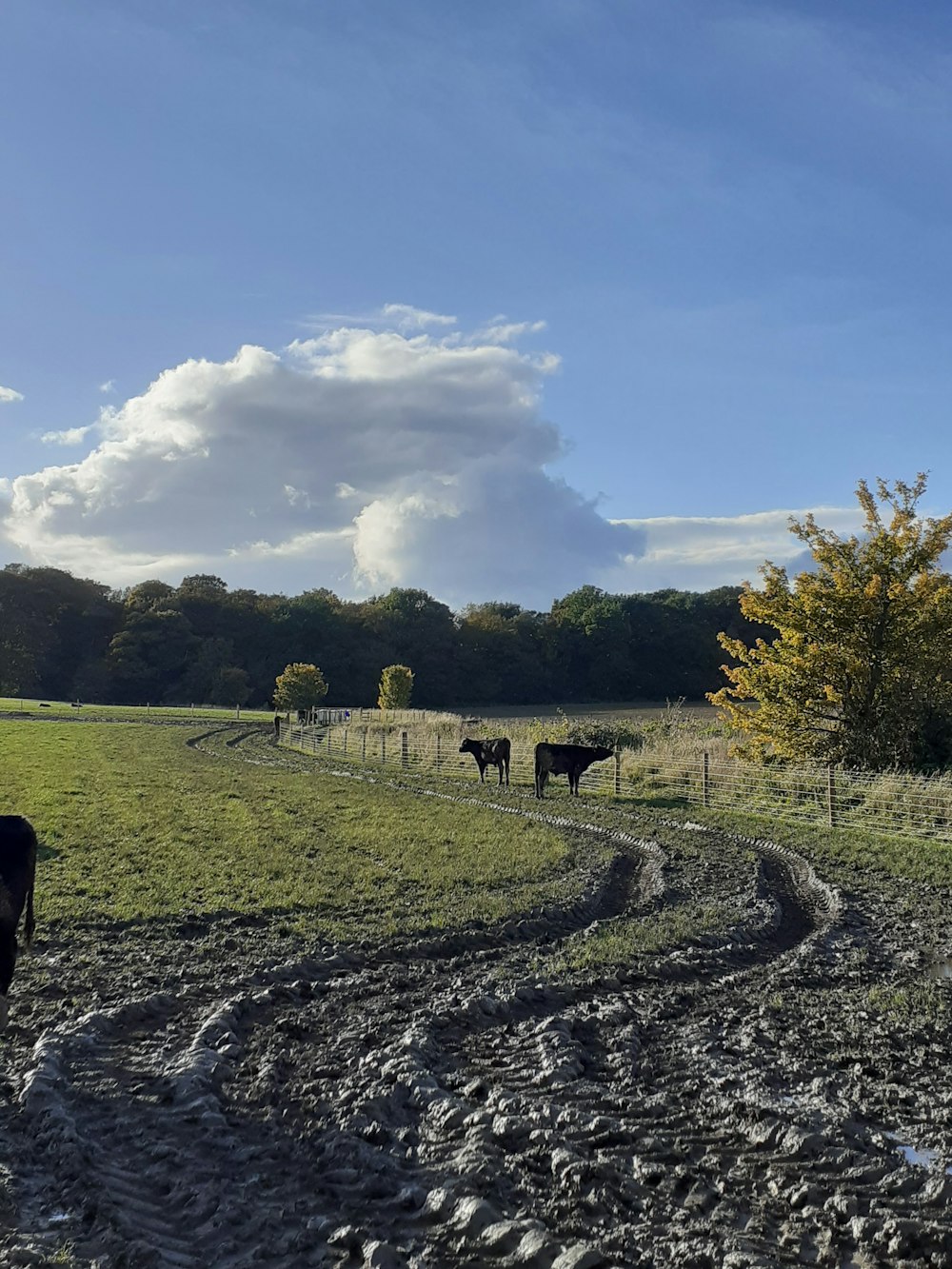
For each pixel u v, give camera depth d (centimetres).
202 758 3725
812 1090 708
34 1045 771
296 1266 483
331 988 944
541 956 1079
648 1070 749
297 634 11275
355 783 2934
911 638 2369
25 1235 500
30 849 868
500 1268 477
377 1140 618
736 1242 496
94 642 11388
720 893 1427
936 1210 535
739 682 2575
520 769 3309
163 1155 593
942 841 1872
